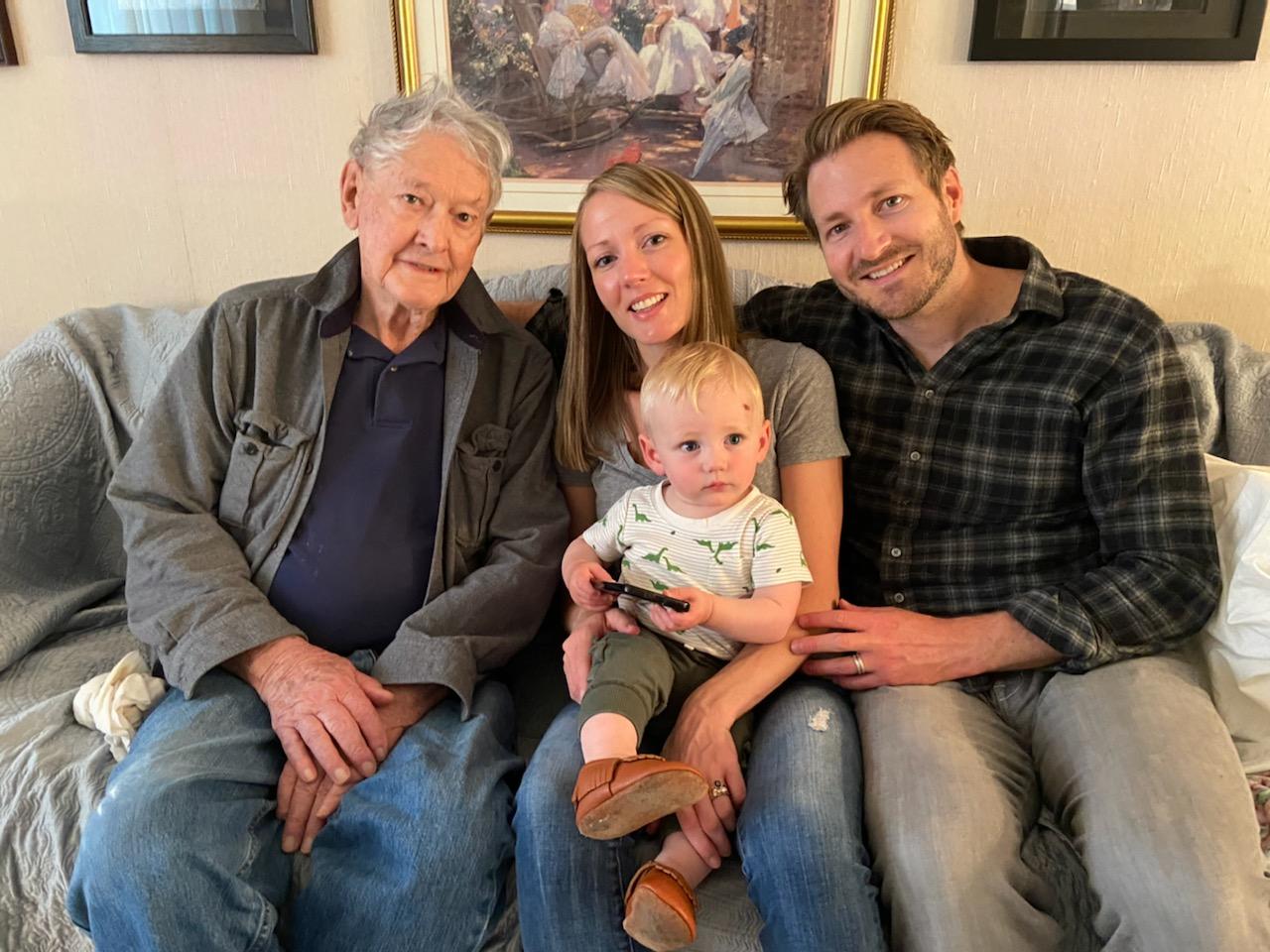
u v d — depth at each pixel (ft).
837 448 4.14
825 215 3.98
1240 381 4.85
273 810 3.70
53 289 6.12
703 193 5.56
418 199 4.02
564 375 4.46
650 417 3.71
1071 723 3.60
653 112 5.40
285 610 4.20
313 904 3.43
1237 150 5.20
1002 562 4.18
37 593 5.01
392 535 4.27
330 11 5.35
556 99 5.41
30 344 5.37
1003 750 3.68
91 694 4.01
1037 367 4.00
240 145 5.70
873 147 3.82
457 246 4.16
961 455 4.15
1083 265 5.53
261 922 3.27
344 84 5.52
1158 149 5.24
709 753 3.49
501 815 3.58
